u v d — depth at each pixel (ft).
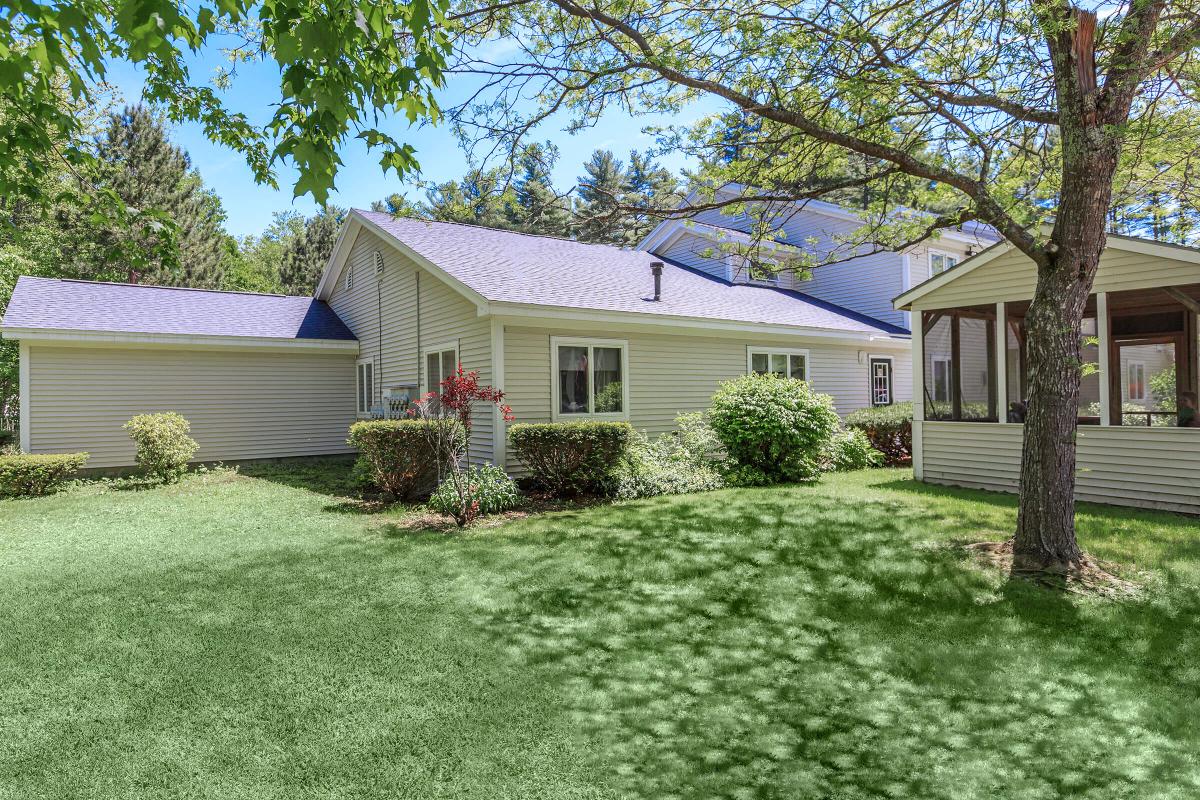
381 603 16.22
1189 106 24.66
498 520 26.14
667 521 25.32
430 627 14.64
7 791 8.71
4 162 14.90
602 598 16.57
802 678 12.05
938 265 57.41
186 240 88.74
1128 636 13.66
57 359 40.32
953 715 10.67
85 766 9.29
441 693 11.49
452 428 27.73
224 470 42.86
